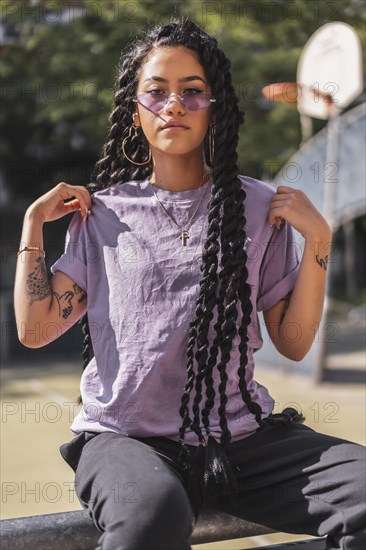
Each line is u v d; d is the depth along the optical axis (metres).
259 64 8.30
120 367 1.59
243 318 1.61
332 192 6.10
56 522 1.49
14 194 10.96
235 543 2.90
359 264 15.98
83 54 8.23
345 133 6.06
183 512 1.30
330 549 1.45
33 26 8.48
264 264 1.71
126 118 1.84
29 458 4.04
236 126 1.70
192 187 1.75
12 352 7.98
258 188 1.74
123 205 1.71
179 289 1.61
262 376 6.65
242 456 1.57
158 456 1.47
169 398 1.59
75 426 1.64
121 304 1.62
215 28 7.70
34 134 10.37
